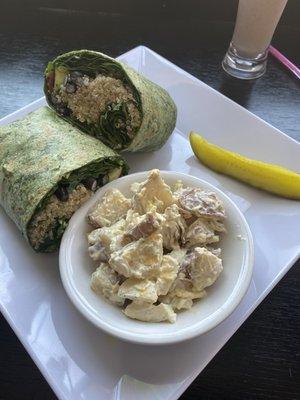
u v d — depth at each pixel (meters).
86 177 0.22
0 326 0.20
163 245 0.19
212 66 0.31
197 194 0.20
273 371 0.19
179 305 0.18
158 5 0.33
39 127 0.23
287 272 0.21
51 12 0.33
